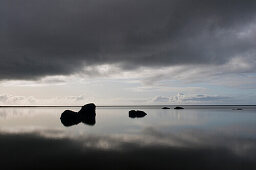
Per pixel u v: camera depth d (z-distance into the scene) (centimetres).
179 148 1891
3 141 2203
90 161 1505
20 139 2311
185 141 2208
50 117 5866
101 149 1847
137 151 1777
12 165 1422
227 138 2383
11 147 1919
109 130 3027
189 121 4459
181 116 6069
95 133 2739
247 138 2373
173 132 2833
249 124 3831
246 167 1384
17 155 1655
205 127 3388
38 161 1504
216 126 3516
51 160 1530
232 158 1579
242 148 1884
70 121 4447
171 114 7100
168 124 3828
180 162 1488
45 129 3136
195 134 2659
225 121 4428
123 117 5725
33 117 5866
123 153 1717
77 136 2506
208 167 1389
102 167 1389
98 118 5356
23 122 4253
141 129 3145
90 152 1742
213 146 1975
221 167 1388
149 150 1814
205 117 5609
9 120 4784
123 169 1357
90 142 2148
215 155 1664
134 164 1446
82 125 3688
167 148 1894
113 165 1430
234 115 6494
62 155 1658
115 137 2442
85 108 5169
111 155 1659
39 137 2434
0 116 6306
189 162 1484
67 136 2508
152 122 4231
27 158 1573
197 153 1717
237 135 2580
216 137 2452
